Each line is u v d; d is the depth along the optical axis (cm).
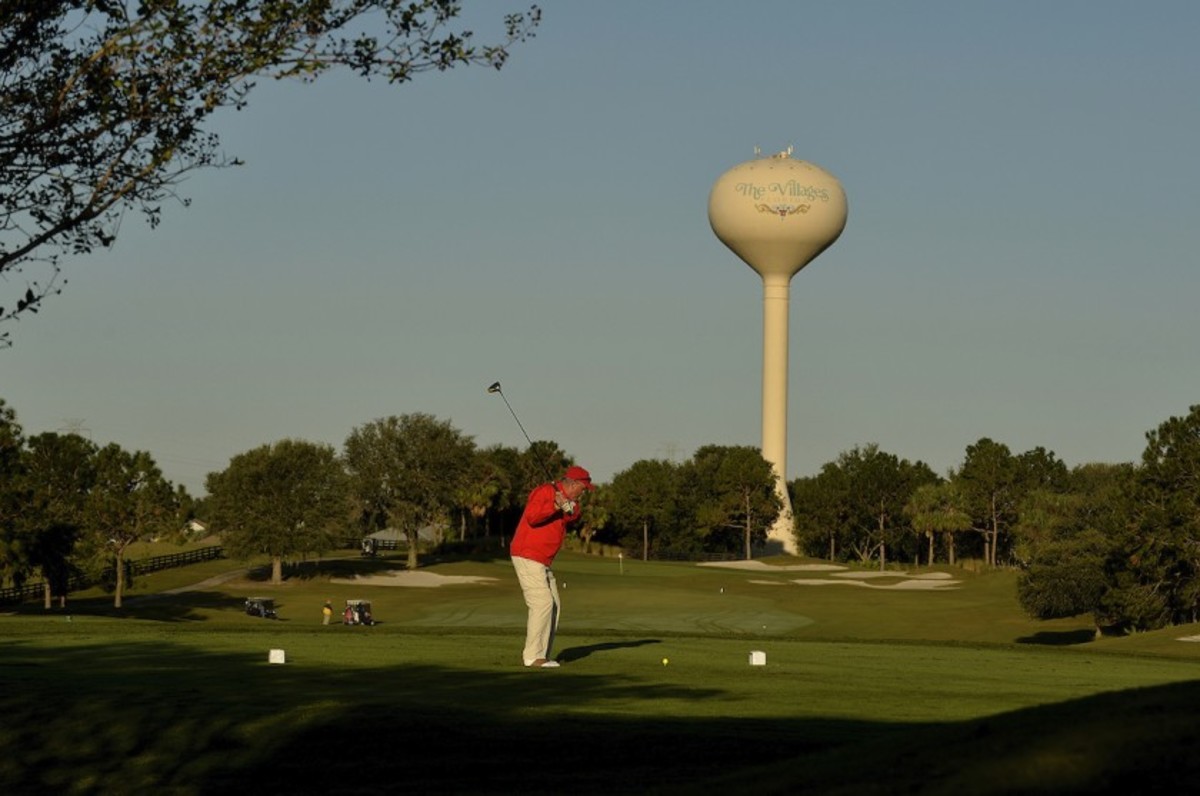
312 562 11931
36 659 2019
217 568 11338
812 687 1716
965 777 854
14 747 1334
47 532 7650
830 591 10231
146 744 1335
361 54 1207
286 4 1164
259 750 1302
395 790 1151
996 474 14250
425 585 10406
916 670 2020
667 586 10344
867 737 1320
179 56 1163
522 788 1139
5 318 1227
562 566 12512
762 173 12988
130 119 1192
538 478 14762
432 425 12356
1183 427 6888
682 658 2134
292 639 2416
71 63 1218
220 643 2322
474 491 13850
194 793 1180
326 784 1185
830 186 12962
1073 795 803
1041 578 7581
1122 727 904
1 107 1202
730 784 966
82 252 1248
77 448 8650
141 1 1179
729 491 14675
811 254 13200
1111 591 7012
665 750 1270
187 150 1246
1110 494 7469
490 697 1578
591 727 1371
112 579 9088
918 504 14250
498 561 12594
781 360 14000
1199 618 7044
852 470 16900
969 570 13162
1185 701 969
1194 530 6588
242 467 10231
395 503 12075
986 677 1928
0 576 7512
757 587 10456
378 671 1855
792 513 14950
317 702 1498
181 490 8706
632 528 16212
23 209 1227
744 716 1449
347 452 12238
